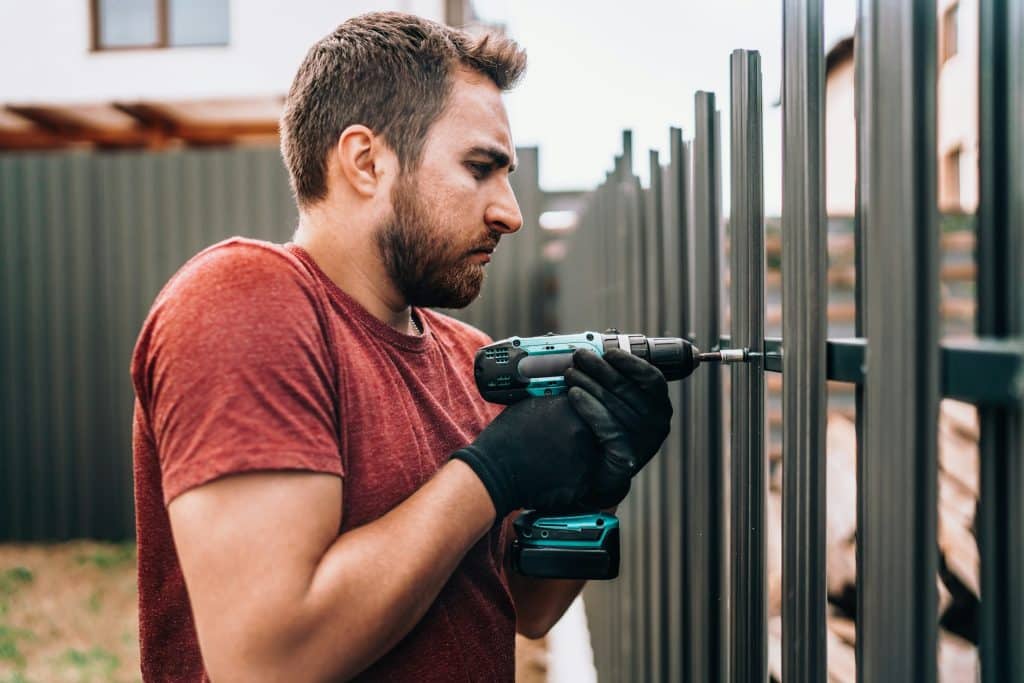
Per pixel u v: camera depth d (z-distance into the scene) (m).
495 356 1.37
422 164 1.25
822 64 1.02
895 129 0.77
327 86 1.27
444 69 1.26
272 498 1.02
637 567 2.78
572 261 5.89
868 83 0.83
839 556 2.87
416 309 1.47
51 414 7.01
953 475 2.34
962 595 2.29
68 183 6.96
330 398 1.13
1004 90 0.72
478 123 1.27
